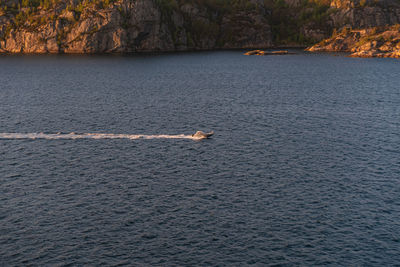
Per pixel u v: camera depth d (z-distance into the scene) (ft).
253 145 258.37
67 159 233.35
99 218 169.37
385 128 294.87
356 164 226.38
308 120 318.45
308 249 150.30
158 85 504.02
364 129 292.61
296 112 345.72
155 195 189.57
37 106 367.04
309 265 142.20
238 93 442.09
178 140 268.21
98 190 194.29
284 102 389.60
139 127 298.15
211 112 345.72
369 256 146.92
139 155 240.32
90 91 455.63
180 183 202.39
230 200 184.85
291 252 148.66
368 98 407.23
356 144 259.60
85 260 143.95
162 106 369.50
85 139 269.23
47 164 225.56
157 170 218.38
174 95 429.38
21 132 283.38
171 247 150.92
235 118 325.01
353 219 169.37
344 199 185.88
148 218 169.48
